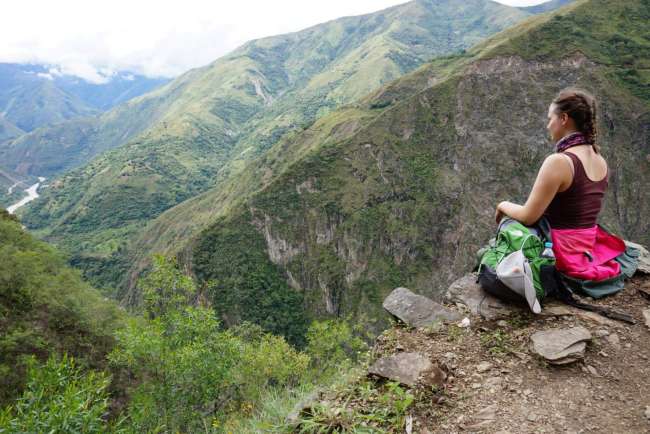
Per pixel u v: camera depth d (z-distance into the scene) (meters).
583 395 3.10
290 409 4.24
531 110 119.31
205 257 121.00
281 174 131.38
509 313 4.18
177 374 10.75
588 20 135.75
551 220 4.28
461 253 108.31
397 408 2.98
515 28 173.75
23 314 31.59
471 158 117.44
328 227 122.56
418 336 4.18
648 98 112.81
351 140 133.62
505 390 3.24
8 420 3.52
